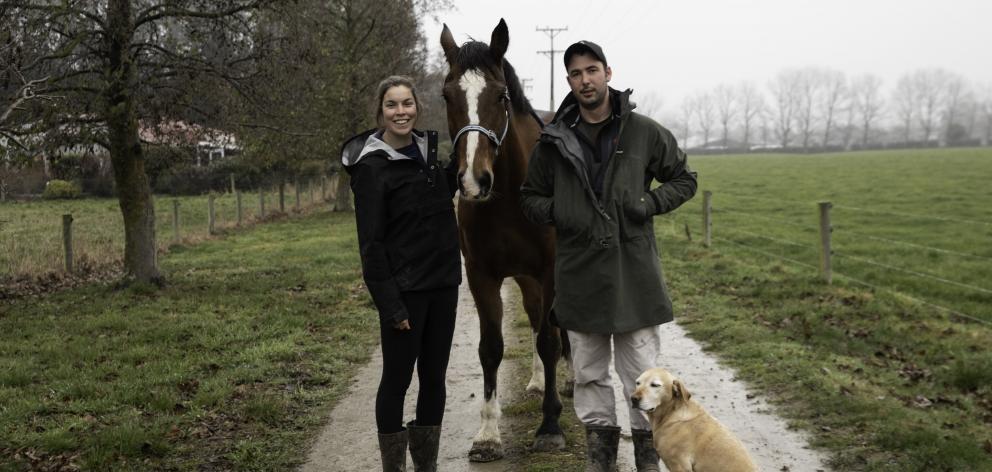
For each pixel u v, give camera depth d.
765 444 4.38
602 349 3.57
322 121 11.93
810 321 7.25
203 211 24.14
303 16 10.62
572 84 3.43
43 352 6.80
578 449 4.35
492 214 4.22
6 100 7.98
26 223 18.91
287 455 4.47
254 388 5.80
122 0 9.20
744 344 6.59
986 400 4.86
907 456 4.02
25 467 4.17
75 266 12.26
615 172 3.40
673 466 3.21
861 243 15.12
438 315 3.49
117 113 9.27
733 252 13.41
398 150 3.40
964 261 12.75
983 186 28.28
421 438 3.59
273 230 19.78
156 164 11.60
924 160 50.78
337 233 18.64
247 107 10.88
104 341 7.28
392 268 3.38
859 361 5.87
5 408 5.12
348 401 5.57
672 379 3.23
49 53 8.87
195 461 4.34
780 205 23.97
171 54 9.77
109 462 4.25
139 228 10.45
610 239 3.38
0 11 8.03
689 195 3.51
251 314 8.65
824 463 4.06
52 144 9.02
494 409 4.39
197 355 6.70
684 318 7.86
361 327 8.02
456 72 4.04
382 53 21.52
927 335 6.68
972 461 3.87
